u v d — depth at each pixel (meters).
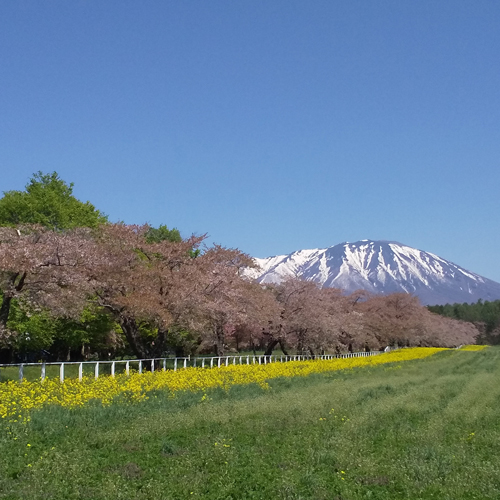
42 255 25.56
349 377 30.95
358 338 74.12
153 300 31.83
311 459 10.62
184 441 12.28
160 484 8.73
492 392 21.67
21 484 8.62
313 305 51.12
